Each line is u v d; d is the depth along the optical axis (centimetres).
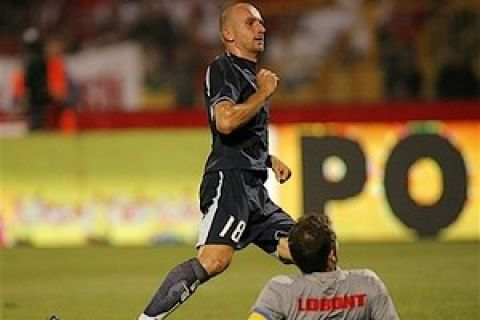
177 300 2125
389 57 6956
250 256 4159
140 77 6975
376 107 4606
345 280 1770
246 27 2164
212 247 2127
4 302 3206
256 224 2205
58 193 4634
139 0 7262
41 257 4266
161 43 7100
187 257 4184
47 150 4647
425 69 6888
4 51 6925
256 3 7150
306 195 4525
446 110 4550
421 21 6969
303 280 1769
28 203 4634
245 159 2153
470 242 4450
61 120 5478
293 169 4528
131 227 4625
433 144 4528
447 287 3338
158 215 4616
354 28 7044
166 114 5400
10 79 6844
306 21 7094
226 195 2134
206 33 7125
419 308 2986
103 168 4634
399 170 4522
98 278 3684
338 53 7019
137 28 7175
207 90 2133
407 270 3712
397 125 4531
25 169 4641
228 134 2106
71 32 7225
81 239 4628
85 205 4625
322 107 4859
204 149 4609
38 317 2955
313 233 1767
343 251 4241
